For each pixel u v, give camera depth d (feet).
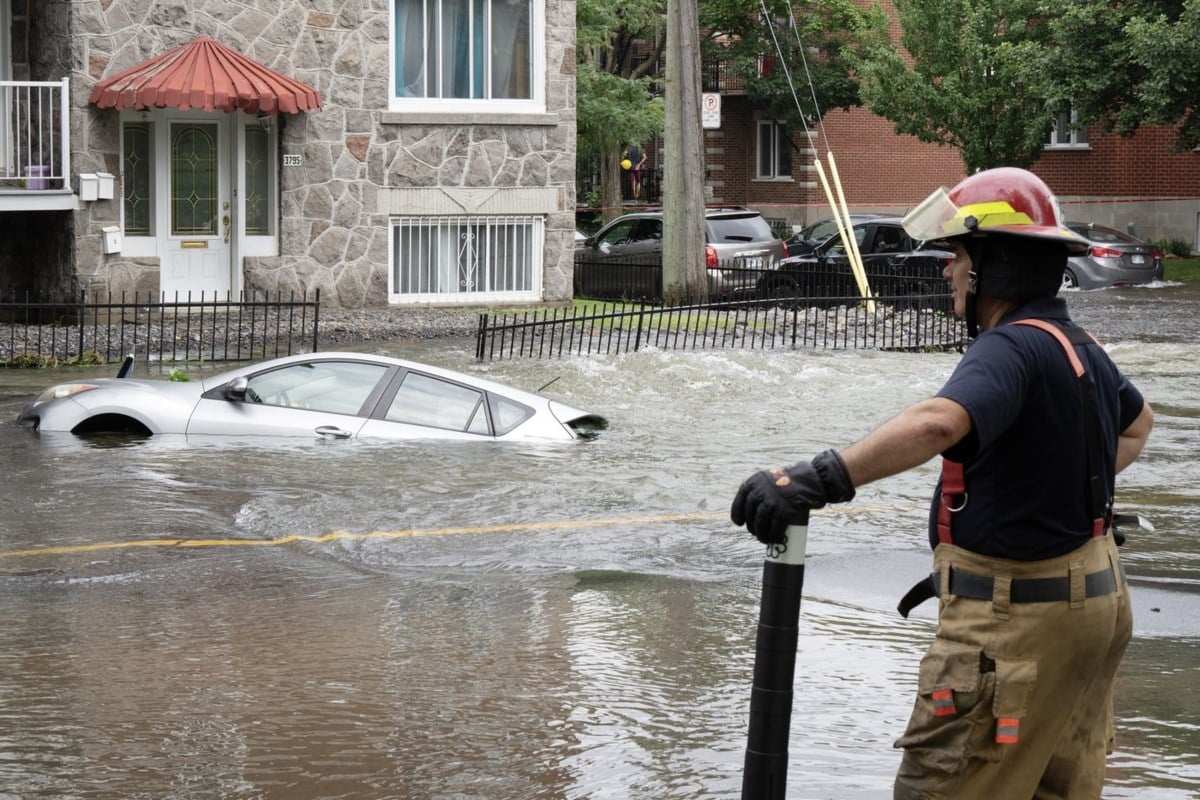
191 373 57.16
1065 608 11.92
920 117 131.34
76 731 18.60
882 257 102.47
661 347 68.23
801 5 155.12
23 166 75.82
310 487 33.55
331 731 18.79
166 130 77.20
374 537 29.86
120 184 75.00
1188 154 146.92
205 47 75.51
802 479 11.53
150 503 31.76
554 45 87.81
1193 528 32.32
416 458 36.96
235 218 79.30
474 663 21.90
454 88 85.61
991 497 11.97
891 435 11.37
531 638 23.36
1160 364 65.05
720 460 39.01
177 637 22.99
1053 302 12.41
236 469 35.17
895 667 22.11
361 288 83.30
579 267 107.24
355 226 82.74
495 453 38.01
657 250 103.14
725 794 16.80
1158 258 111.86
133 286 75.92
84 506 31.40
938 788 12.26
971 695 11.95
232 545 28.99
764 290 96.37
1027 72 118.21
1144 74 114.01
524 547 29.40
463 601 25.66
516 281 88.94
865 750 18.35
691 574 27.86
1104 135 149.79
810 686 21.08
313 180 81.30
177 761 17.61
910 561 28.99
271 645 22.66
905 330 77.61
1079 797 12.62
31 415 39.81
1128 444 13.30
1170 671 22.12
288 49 79.56
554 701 20.16
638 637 23.52
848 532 31.73
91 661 21.62
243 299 79.51
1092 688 12.53
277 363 39.78
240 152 78.79
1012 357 11.73
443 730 18.89
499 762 17.75
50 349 62.59
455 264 86.74
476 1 85.51
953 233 12.38
